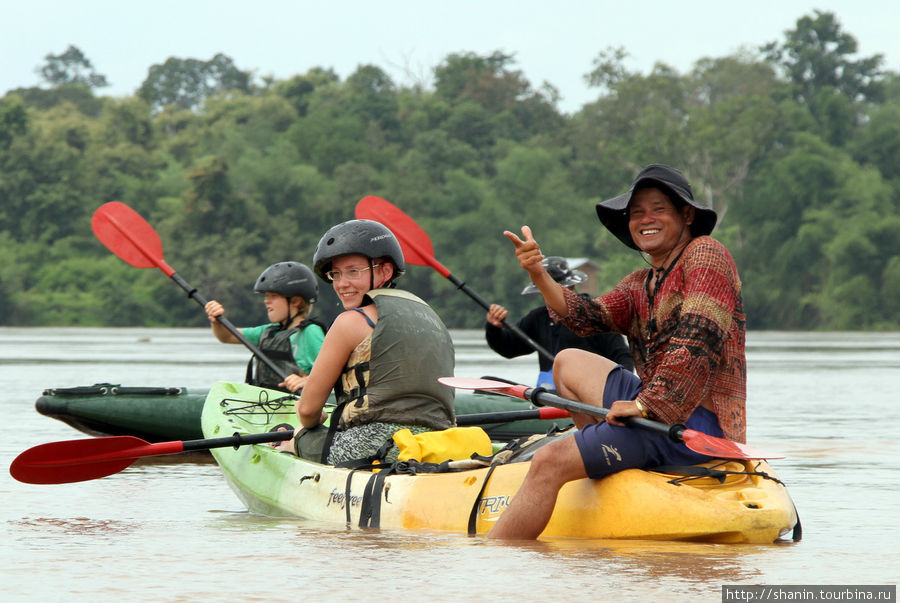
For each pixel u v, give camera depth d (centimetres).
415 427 1041
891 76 16675
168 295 14012
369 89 17850
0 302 14038
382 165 15850
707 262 858
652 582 711
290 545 865
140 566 780
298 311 1603
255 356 1570
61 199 15175
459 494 935
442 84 18750
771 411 2428
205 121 19112
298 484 1065
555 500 864
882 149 14312
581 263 13638
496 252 14375
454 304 14275
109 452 1092
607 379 930
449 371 1073
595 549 821
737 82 16050
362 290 1073
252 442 1119
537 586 701
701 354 834
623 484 853
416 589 696
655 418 838
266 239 14312
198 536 920
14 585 718
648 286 916
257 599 673
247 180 14662
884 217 13200
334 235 1073
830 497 1187
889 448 1697
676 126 13712
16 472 1084
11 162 15375
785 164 13475
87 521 1023
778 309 13512
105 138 17588
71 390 1650
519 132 17338
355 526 979
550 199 14912
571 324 960
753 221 13775
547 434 988
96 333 11006
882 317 12888
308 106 18875
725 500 834
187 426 1680
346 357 1048
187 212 14062
